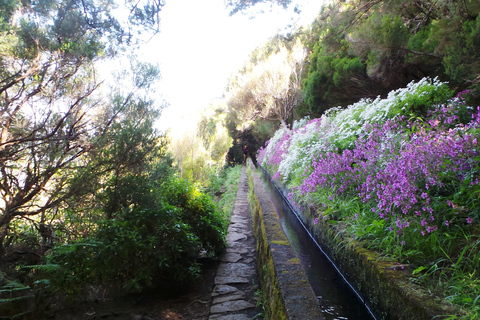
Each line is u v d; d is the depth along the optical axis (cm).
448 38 407
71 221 368
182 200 438
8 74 279
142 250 311
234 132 2423
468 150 238
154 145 364
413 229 236
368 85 721
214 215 460
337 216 354
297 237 448
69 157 347
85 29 299
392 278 196
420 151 257
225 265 415
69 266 276
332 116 694
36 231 370
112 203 343
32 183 321
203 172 1038
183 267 351
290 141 896
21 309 259
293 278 223
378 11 515
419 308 162
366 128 412
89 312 279
